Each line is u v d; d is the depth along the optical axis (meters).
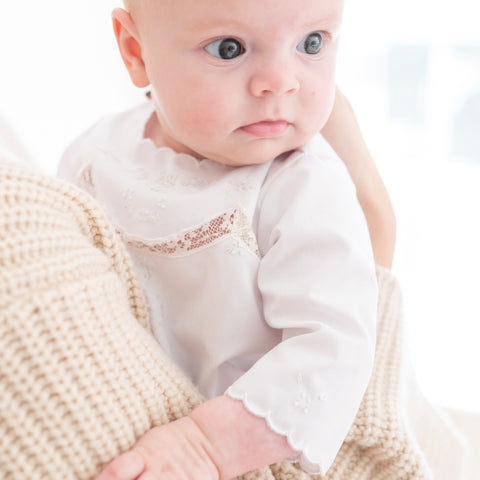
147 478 0.53
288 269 0.70
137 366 0.57
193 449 0.58
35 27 1.67
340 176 0.75
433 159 2.91
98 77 2.02
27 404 0.49
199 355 0.75
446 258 2.46
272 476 0.66
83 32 1.91
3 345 0.48
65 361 0.51
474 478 1.23
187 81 0.69
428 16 2.68
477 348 2.02
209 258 0.73
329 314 0.66
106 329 0.55
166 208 0.76
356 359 0.65
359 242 0.70
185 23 0.66
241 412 0.61
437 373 1.92
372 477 0.75
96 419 0.53
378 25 2.73
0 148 0.67
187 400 0.62
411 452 0.74
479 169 2.88
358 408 0.69
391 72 2.85
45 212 0.55
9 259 0.50
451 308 2.20
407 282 2.33
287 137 0.72
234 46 0.66
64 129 1.83
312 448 0.62
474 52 2.72
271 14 0.63
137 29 0.73
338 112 0.94
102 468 0.53
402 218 2.68
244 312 0.71
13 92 1.57
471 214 2.69
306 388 0.63
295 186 0.73
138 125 0.91
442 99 2.81
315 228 0.69
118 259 0.65
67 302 0.52
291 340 0.66
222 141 0.71
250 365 0.75
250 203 0.73
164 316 0.78
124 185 0.81
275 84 0.66
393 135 2.96
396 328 0.87
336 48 0.71
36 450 0.49
